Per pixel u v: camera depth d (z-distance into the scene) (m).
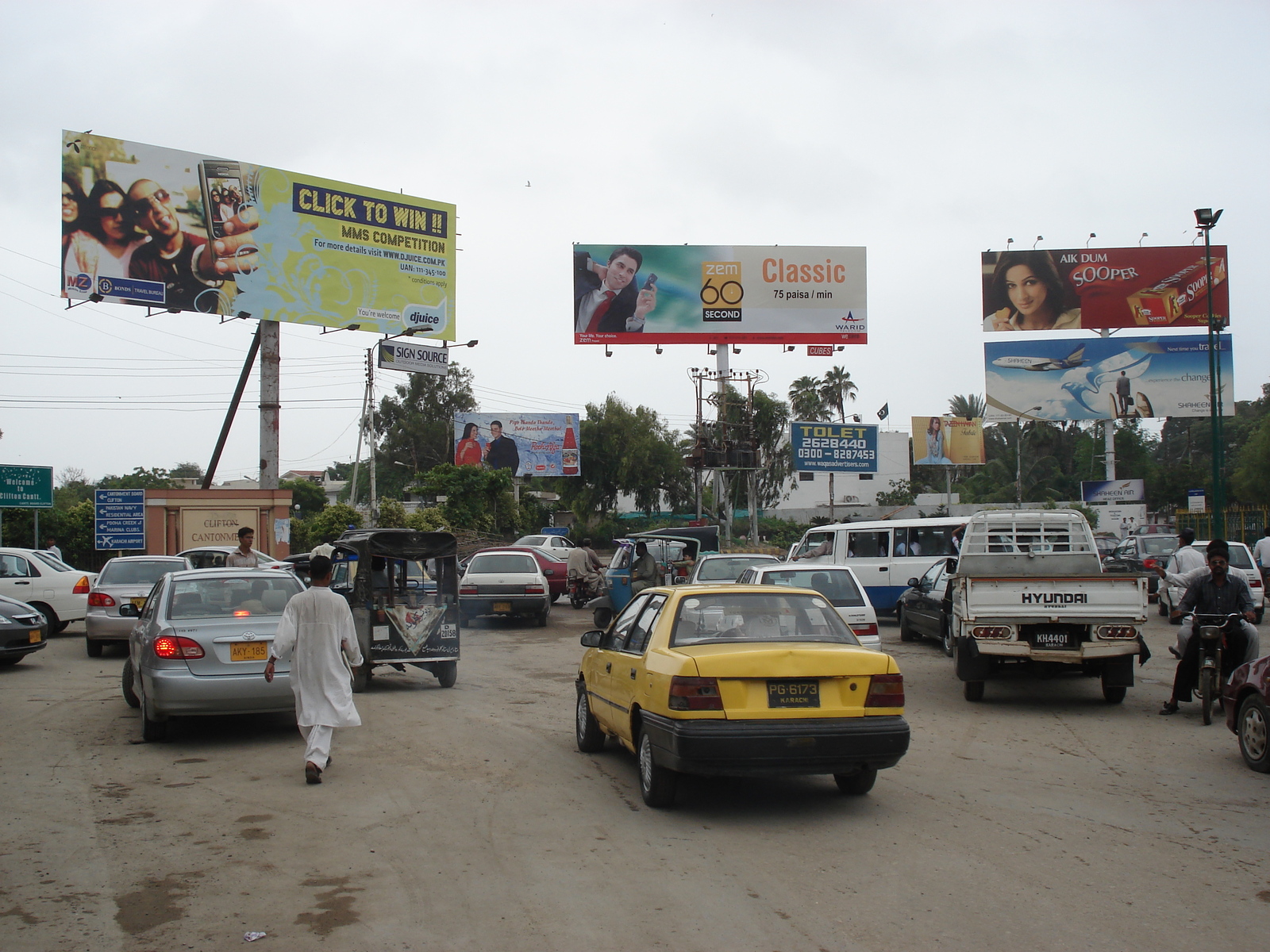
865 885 5.22
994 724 10.17
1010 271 40.81
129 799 7.08
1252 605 10.15
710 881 5.27
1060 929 4.59
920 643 17.66
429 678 13.65
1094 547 12.88
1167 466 71.31
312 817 6.58
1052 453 68.56
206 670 8.78
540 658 15.83
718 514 40.00
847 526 20.88
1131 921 4.69
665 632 7.02
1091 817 6.57
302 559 21.86
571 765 8.17
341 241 33.00
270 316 31.28
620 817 6.57
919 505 61.53
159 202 29.50
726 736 6.16
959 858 5.68
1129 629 10.81
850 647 6.72
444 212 35.53
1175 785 7.47
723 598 7.28
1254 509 39.66
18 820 6.52
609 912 4.84
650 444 59.72
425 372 35.16
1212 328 25.22
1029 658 10.94
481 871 5.46
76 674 13.88
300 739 9.32
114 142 28.91
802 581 11.90
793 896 5.04
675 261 38.19
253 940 4.52
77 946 4.46
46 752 8.73
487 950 4.39
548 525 62.31
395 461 67.62
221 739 9.35
